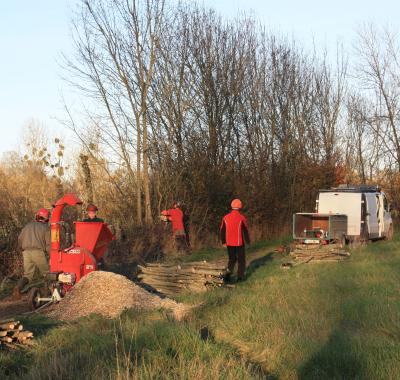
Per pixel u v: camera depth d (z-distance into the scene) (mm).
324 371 6938
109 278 10734
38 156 19125
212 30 29266
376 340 7922
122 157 24484
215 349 7410
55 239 11688
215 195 27203
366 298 10750
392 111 39250
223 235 14812
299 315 9422
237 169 30078
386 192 38750
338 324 9023
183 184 26578
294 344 7785
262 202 30094
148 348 7348
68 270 11547
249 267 17797
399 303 10180
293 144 34188
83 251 11734
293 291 11758
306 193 33094
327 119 36719
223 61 29359
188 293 12492
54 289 11219
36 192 17891
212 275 13141
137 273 14156
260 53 32969
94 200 22609
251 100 31734
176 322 8711
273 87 33812
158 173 26094
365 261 16750
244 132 31125
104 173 23812
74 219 17734
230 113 29469
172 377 6273
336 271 14898
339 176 35625
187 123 27250
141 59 24734
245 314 9477
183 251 21703
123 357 6746
